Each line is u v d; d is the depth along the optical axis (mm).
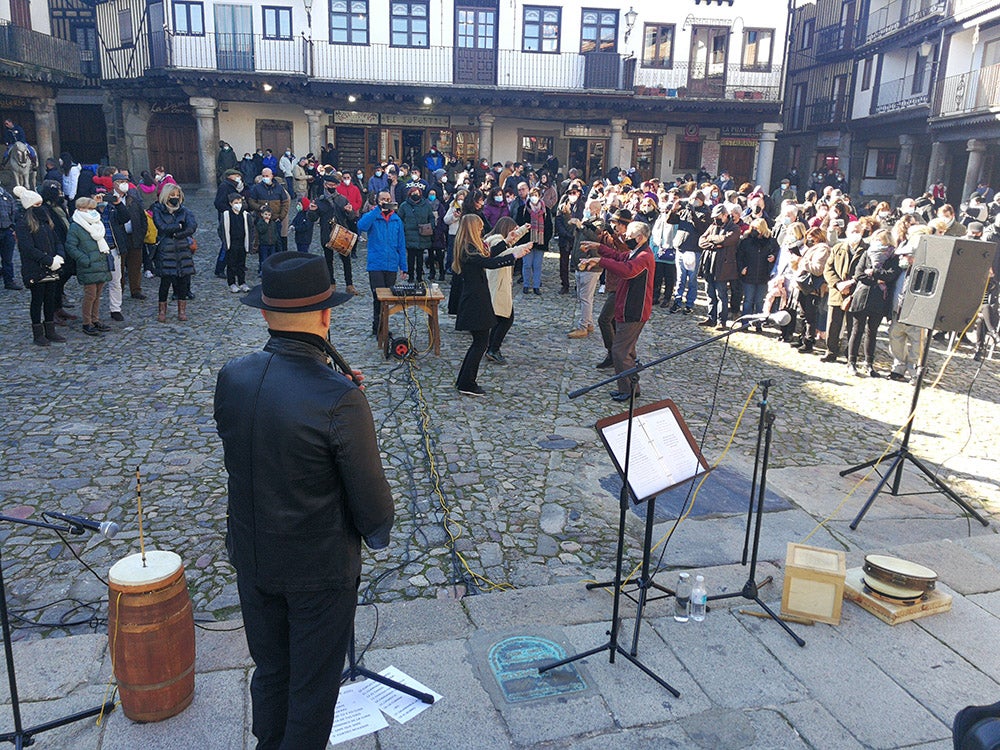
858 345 8867
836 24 31375
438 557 4555
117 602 2871
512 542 4762
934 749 2969
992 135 20953
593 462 6031
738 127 29828
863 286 8555
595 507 5266
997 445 6781
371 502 2270
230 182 11797
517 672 3367
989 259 5148
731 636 3689
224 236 11648
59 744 2879
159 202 9641
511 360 8812
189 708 3082
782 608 3830
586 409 7258
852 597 4043
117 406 6848
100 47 27953
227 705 3107
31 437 6086
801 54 34375
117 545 4570
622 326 7332
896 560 4051
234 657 3418
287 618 2406
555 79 28016
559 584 4273
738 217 10672
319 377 2240
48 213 8672
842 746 2975
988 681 3404
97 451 5871
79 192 16219
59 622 3855
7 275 11391
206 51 26406
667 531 4930
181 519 4883
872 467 6148
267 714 2453
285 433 2160
